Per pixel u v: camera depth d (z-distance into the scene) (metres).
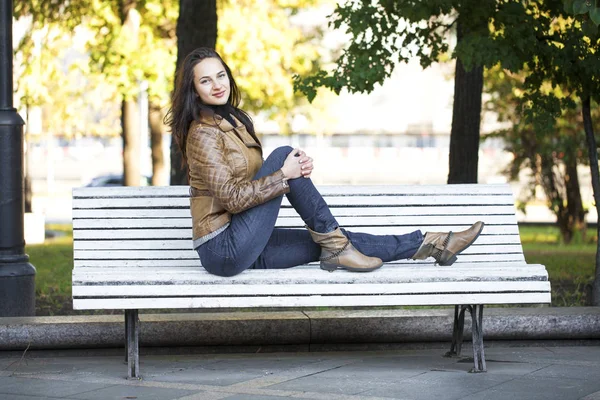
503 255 7.59
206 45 13.35
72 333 7.38
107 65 25.22
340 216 7.54
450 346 7.87
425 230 7.59
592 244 25.22
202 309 9.78
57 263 16.56
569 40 10.48
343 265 6.48
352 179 58.59
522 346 7.92
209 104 6.60
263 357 7.45
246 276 6.36
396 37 11.62
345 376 6.59
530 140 26.11
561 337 7.89
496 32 11.31
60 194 57.00
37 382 6.41
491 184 7.71
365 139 59.09
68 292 11.99
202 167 6.35
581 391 6.05
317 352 7.70
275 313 7.80
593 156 10.41
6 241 8.71
